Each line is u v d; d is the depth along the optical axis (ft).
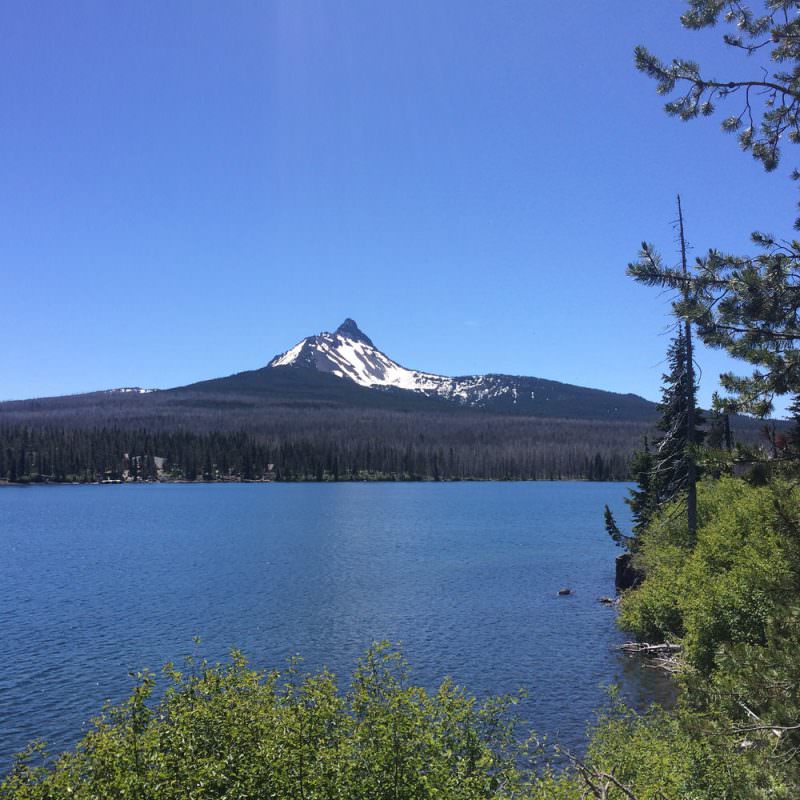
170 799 35.09
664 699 94.58
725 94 33.53
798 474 29.81
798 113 33.81
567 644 128.98
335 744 40.93
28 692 103.81
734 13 32.50
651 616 123.34
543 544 301.84
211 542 313.53
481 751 46.88
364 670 52.16
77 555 270.67
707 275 31.30
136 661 120.26
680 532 125.90
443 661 118.32
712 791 41.88
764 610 71.46
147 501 588.50
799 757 30.12
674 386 136.46
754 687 31.07
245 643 132.46
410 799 38.40
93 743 37.91
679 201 100.78
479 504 573.74
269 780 37.24
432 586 194.90
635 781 48.57
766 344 30.27
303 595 181.98
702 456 30.96
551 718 89.30
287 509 509.76
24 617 156.35
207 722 39.99
